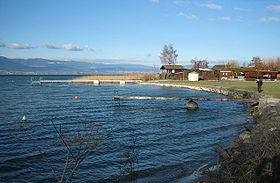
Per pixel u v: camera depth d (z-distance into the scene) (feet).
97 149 37.86
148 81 252.01
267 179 19.26
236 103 102.17
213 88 147.33
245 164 23.82
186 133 49.55
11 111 78.48
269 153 23.43
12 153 36.60
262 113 62.44
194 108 83.66
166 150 38.17
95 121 62.90
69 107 88.53
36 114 73.00
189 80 229.66
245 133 43.16
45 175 29.19
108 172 29.71
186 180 26.68
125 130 52.34
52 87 200.13
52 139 44.16
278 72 217.97
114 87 198.39
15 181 27.53
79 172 29.86
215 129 53.11
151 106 93.30
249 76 225.76
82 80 262.26
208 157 34.37
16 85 227.40
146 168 30.76
